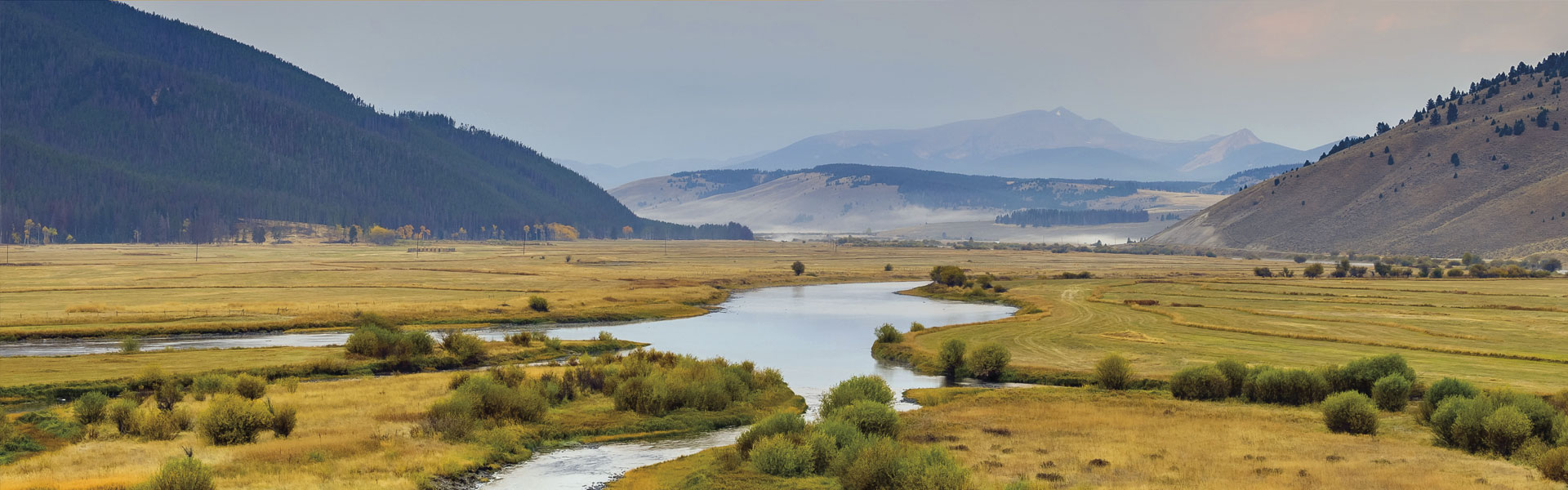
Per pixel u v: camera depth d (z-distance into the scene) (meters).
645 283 157.75
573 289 144.00
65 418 43.41
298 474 33.00
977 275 185.75
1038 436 41.28
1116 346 76.06
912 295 152.38
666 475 35.78
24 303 109.62
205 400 49.56
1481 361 64.94
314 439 39.41
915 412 48.84
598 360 66.00
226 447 37.75
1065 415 47.50
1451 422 38.78
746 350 80.94
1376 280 170.25
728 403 50.94
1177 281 166.25
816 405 53.16
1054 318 101.00
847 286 176.38
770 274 194.50
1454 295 130.75
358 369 64.38
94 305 99.12
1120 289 147.38
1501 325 90.25
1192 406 50.41
